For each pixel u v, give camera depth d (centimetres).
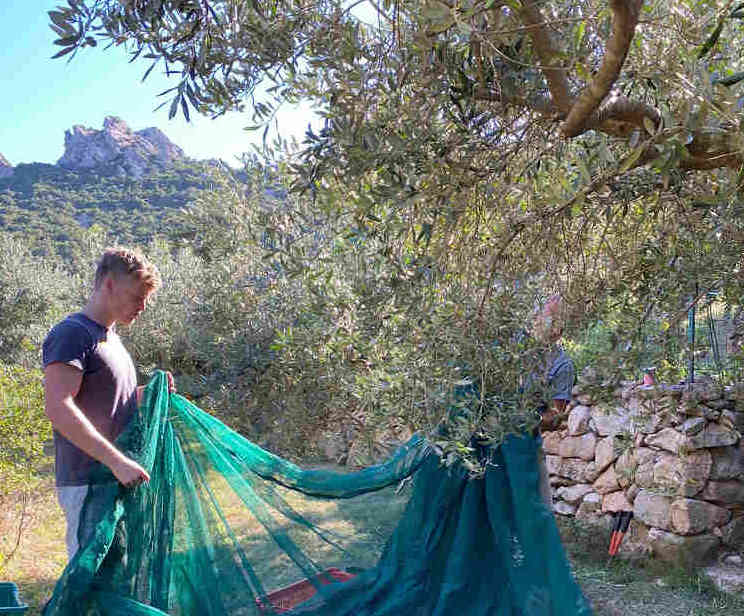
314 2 230
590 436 590
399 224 244
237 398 496
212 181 502
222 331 522
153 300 816
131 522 270
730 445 507
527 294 265
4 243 1505
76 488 267
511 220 256
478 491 355
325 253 329
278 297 486
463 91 227
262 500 336
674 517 515
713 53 243
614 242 309
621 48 182
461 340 251
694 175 264
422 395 256
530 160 262
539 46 203
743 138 183
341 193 241
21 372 572
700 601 452
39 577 502
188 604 298
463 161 243
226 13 216
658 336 299
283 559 330
